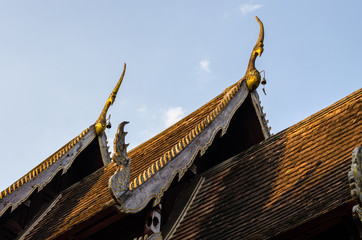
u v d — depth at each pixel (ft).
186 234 46.39
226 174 51.72
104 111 68.39
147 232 44.68
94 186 60.49
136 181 44.80
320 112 51.67
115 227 47.85
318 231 37.29
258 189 46.93
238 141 56.24
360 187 34.19
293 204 41.98
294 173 46.01
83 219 46.55
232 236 42.50
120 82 69.97
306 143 48.96
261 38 60.23
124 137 45.03
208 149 55.06
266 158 50.60
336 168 43.11
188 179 51.96
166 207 49.03
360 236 33.50
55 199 63.41
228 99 55.16
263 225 41.39
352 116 48.47
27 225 60.13
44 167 62.44
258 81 57.62
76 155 65.26
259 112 57.06
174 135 59.93
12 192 59.16
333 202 37.76
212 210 47.75
